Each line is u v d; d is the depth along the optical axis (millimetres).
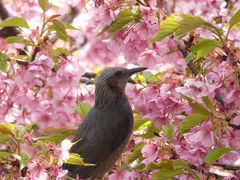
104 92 12570
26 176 8984
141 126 11516
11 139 9352
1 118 12312
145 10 10062
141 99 11023
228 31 9328
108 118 12398
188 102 9547
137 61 11406
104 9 10062
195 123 9422
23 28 11195
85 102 12664
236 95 9328
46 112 12055
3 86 11695
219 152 8844
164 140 10039
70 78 10984
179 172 9711
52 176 9039
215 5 11797
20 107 12555
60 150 9102
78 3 11867
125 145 12414
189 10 12055
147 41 10633
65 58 11055
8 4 16562
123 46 10703
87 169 12070
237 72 9297
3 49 11703
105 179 12453
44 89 11914
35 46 11016
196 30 10289
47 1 10844
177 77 10453
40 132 11977
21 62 11211
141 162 10180
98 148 12203
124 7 10250
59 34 11156
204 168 9742
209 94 9258
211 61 9500
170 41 10492
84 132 12250
